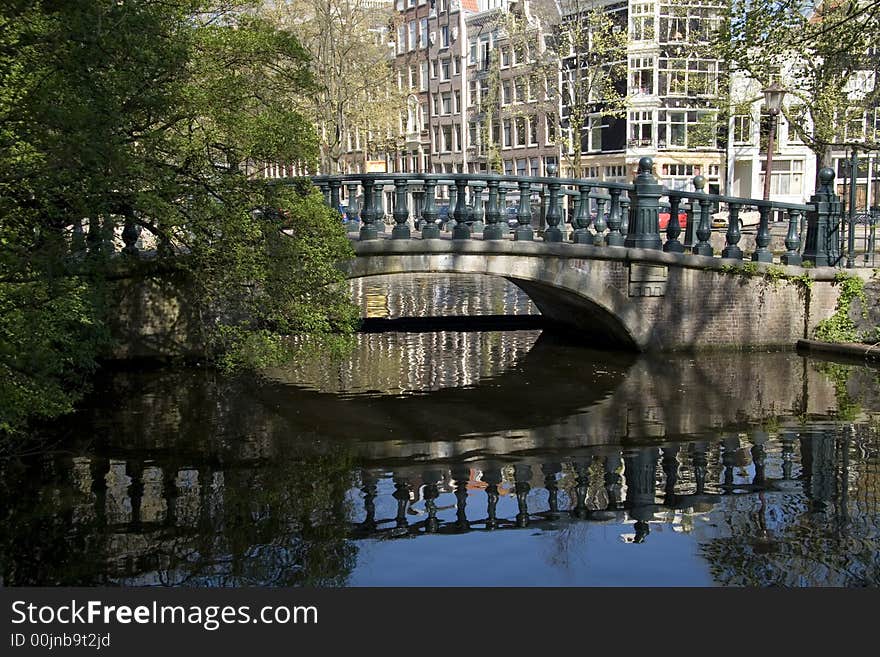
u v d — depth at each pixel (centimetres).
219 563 622
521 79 3859
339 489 784
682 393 1163
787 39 1552
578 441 941
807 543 652
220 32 982
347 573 605
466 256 1294
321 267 1022
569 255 1338
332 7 3344
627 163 4241
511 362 1395
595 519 707
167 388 1189
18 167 693
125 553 638
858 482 793
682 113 4169
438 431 982
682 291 1406
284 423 1012
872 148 2055
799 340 1449
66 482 798
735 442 929
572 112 3297
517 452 902
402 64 5709
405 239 1268
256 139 959
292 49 1007
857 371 1287
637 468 842
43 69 688
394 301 2222
